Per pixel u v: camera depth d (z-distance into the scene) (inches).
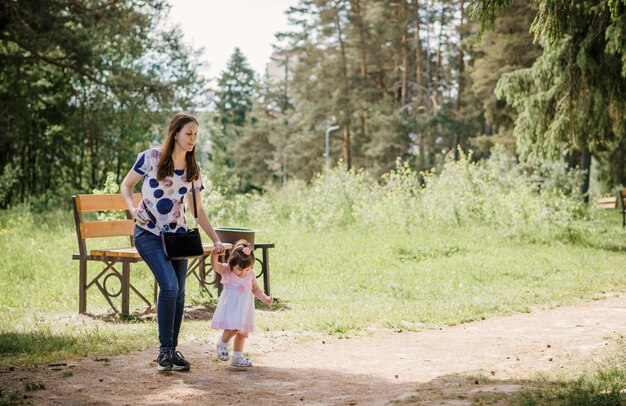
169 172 233.8
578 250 665.0
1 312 348.8
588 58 714.8
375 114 2335.1
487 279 492.7
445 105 2311.8
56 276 445.4
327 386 211.9
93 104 1476.4
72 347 259.1
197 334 296.8
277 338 292.7
